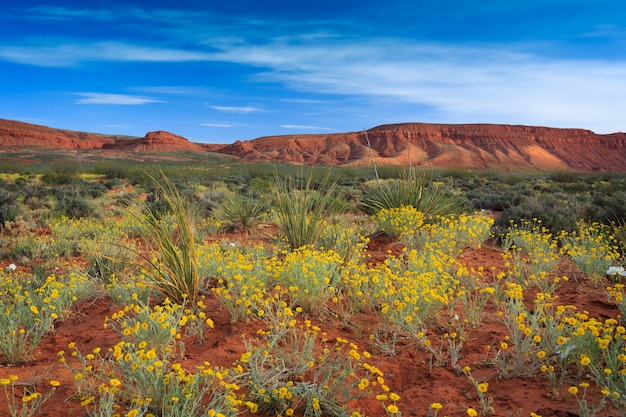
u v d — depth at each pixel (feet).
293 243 25.22
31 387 10.23
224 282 19.06
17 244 32.68
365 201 39.65
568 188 95.61
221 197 59.62
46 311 16.06
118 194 72.08
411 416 9.36
